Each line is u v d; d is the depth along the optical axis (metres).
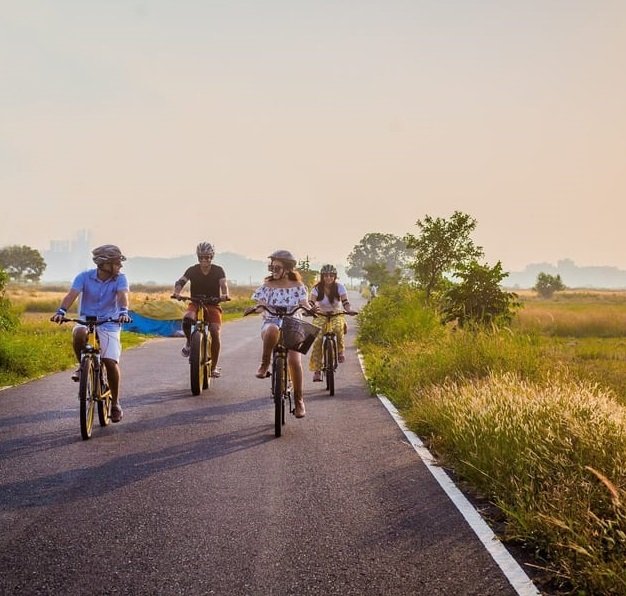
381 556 4.57
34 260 171.00
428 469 6.77
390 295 25.56
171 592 4.01
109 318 8.39
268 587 4.09
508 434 6.84
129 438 8.10
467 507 5.59
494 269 18.25
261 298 8.86
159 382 13.04
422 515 5.40
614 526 4.72
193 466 6.85
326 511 5.49
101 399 8.41
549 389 8.87
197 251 11.63
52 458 7.11
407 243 27.22
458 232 26.55
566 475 5.79
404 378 11.91
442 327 19.67
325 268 11.98
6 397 10.94
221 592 4.02
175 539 4.85
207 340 11.71
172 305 27.38
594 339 29.11
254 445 7.81
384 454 7.41
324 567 4.38
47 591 4.01
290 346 8.52
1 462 6.94
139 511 5.45
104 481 6.29
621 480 5.45
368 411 10.11
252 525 5.15
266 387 12.41
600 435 6.46
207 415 9.63
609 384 12.62
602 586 4.00
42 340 18.64
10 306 15.54
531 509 5.11
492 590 4.06
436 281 26.88
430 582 4.17
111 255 8.36
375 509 5.55
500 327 17.05
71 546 4.70
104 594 3.98
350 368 15.95
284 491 6.03
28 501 5.68
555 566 4.43
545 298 103.00
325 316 12.03
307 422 9.22
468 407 8.13
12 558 4.49
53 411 9.73
